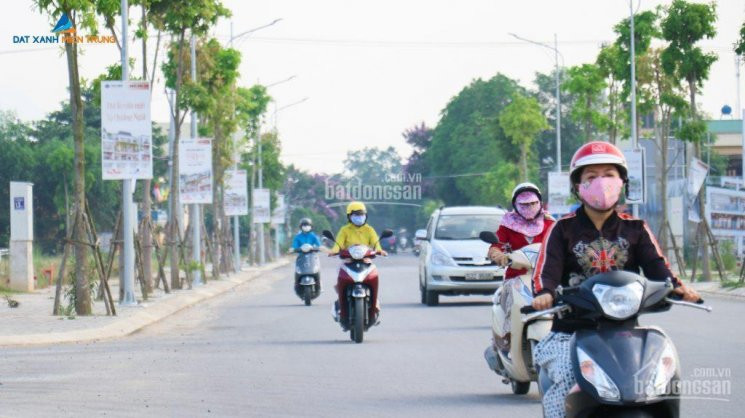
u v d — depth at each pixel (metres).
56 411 24.39
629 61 90.62
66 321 49.12
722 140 180.25
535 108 151.50
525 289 24.11
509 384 28.36
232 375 30.86
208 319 54.94
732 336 38.06
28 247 76.56
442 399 25.91
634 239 16.02
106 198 157.12
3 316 52.16
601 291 14.45
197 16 71.62
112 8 55.16
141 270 63.53
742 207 108.25
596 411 14.51
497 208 63.97
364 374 30.78
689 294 15.04
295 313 58.75
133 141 55.84
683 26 77.25
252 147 146.75
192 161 79.00
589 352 14.41
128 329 47.28
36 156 160.12
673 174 116.00
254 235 170.88
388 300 67.38
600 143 15.82
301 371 31.61
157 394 27.05
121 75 58.41
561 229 16.11
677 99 82.69
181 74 76.56
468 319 50.38
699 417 22.23
